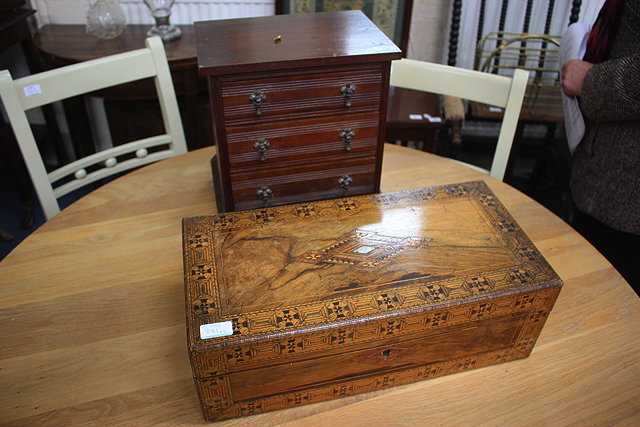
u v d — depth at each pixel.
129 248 1.36
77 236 1.39
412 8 2.83
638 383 1.07
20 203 2.95
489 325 1.08
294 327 0.97
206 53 1.30
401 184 1.62
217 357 0.94
